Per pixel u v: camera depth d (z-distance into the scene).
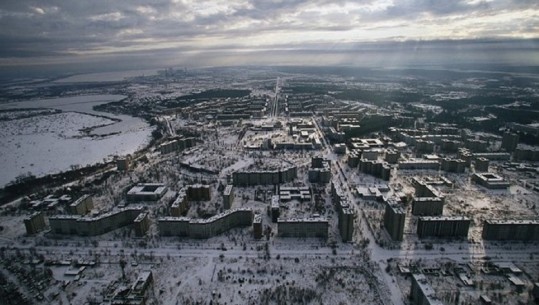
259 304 192.12
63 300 199.00
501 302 188.12
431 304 169.62
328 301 193.25
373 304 190.50
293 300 193.75
